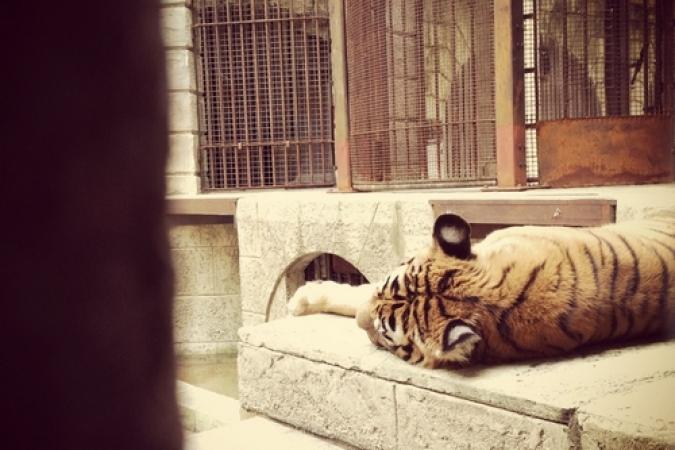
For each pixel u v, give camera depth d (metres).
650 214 4.16
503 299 2.69
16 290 0.25
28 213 0.25
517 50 5.89
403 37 6.66
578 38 7.20
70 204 0.26
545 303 2.71
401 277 2.90
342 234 6.38
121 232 0.28
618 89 7.09
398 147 6.82
